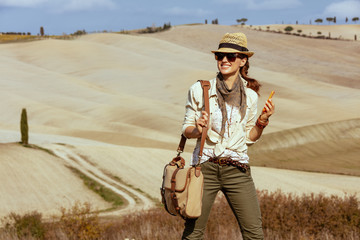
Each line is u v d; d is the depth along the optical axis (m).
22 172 41.94
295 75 142.75
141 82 118.62
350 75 151.88
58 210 34.28
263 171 49.50
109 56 146.38
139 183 43.66
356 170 60.31
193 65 148.38
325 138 78.00
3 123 79.56
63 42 160.62
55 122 81.12
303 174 54.47
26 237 11.72
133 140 70.19
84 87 110.75
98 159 48.97
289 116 90.06
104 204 37.50
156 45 177.00
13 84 108.38
